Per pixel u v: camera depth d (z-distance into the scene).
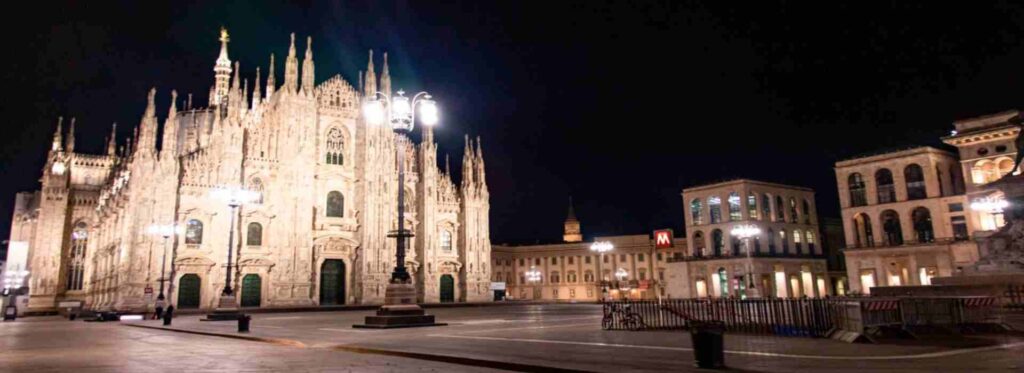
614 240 127.94
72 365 17.42
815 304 23.36
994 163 68.94
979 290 35.78
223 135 77.69
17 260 103.00
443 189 95.56
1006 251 40.81
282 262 77.69
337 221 82.81
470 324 34.53
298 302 77.31
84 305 103.25
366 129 86.25
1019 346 18.12
